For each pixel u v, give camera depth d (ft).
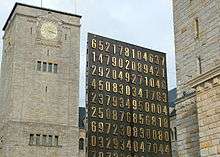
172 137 307.99
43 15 263.70
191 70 124.47
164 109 279.69
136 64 278.67
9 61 261.24
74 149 245.65
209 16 118.42
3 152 236.63
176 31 134.72
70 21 272.31
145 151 260.21
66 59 262.47
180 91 128.77
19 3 258.57
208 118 97.04
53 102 249.14
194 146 118.62
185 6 131.23
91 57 261.44
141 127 264.52
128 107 264.31
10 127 232.32
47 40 260.01
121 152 250.98
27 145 232.94
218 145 92.94
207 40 118.42
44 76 251.80
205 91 99.04
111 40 273.54
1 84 280.10
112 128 252.62
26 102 241.96
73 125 250.57
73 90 257.96
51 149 238.89
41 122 241.76
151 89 279.28
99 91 256.52
